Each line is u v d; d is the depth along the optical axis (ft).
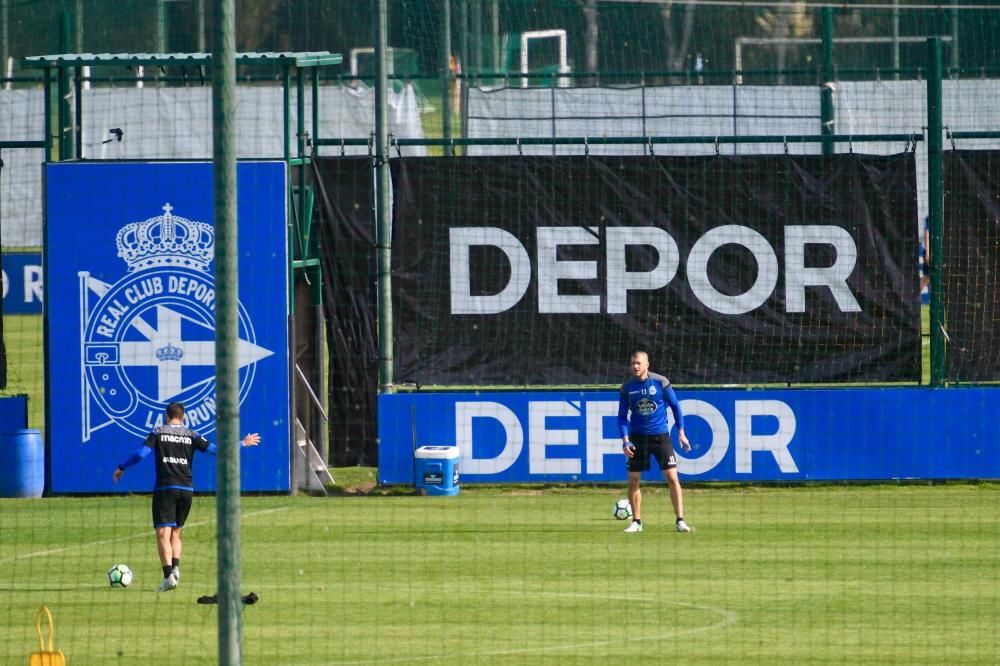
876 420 260.21
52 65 262.47
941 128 259.80
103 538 217.56
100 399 259.39
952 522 222.69
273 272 256.73
